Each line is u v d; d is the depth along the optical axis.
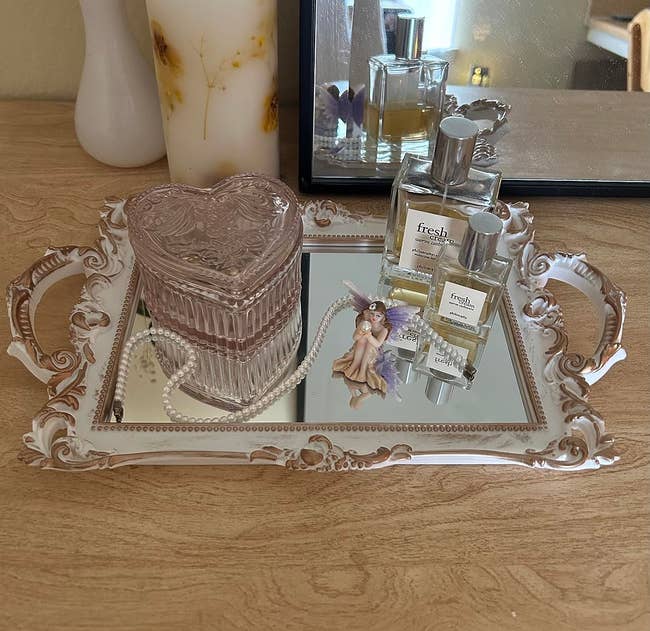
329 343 0.52
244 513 0.41
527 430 0.45
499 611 0.38
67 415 0.43
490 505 0.42
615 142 0.63
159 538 0.40
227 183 0.51
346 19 0.55
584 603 0.38
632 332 0.53
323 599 0.38
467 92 0.60
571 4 0.56
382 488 0.43
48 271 0.51
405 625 0.37
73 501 0.42
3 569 0.39
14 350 0.46
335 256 0.59
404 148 0.62
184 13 0.49
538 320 0.51
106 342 0.49
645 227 0.63
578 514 0.42
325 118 0.60
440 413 0.46
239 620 0.37
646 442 0.45
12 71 0.71
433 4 0.55
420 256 0.56
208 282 0.44
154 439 0.43
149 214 0.48
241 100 0.55
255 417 0.46
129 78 0.61
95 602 0.37
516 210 0.60
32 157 0.67
